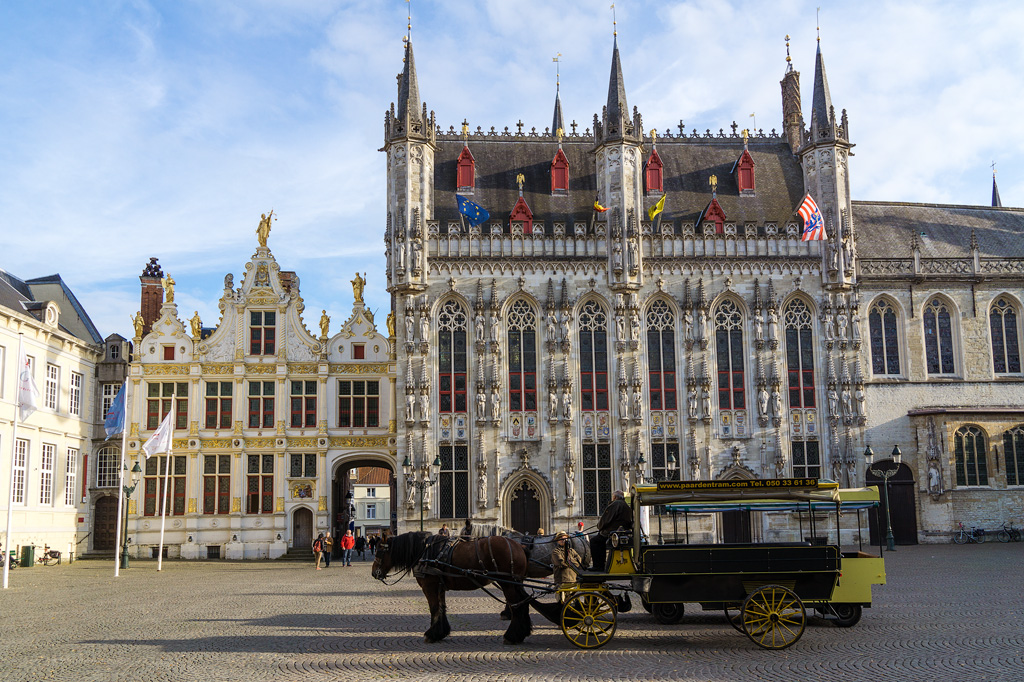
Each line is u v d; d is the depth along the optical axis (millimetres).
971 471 53969
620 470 51469
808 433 53219
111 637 21078
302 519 54281
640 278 53031
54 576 40875
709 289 53750
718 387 53281
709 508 21688
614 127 53938
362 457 54656
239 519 53281
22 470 48531
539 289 52875
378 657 18141
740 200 58219
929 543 52969
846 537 52562
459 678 15977
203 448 54125
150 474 54375
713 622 22781
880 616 22922
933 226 60375
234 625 22984
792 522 25500
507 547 19844
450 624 23109
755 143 62094
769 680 15602
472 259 52562
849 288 54031
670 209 57250
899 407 54938
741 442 52562
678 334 53344
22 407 39750
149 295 61906
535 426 51719
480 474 50531
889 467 54312
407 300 51938
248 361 54969
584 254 53344
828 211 54844
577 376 52438
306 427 54625
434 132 54562
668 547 19438
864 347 55469
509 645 19562
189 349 55156
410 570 20594
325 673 16516
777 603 19078
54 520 51594
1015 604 24875
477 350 51750
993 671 16062
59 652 19016
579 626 19266
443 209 55469
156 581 37625
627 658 17828
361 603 28141
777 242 54438
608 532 21047
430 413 51312
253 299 55562
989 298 56781
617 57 55188
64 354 53438
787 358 54000
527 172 58250
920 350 55719
